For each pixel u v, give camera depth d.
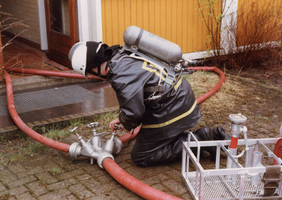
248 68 6.67
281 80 6.02
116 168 2.74
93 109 4.29
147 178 2.91
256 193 2.53
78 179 2.88
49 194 2.67
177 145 2.99
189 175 2.83
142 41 2.63
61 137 3.67
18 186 2.78
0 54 4.91
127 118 2.61
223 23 6.77
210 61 7.00
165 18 6.18
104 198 2.61
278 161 2.45
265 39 6.79
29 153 3.34
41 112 4.15
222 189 2.64
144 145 2.94
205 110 4.60
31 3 7.61
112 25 5.64
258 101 4.95
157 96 2.62
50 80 5.41
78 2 5.39
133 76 2.56
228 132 3.91
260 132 3.90
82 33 5.52
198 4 6.21
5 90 4.94
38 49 7.67
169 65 2.76
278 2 7.42
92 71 2.75
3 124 3.75
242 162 3.19
